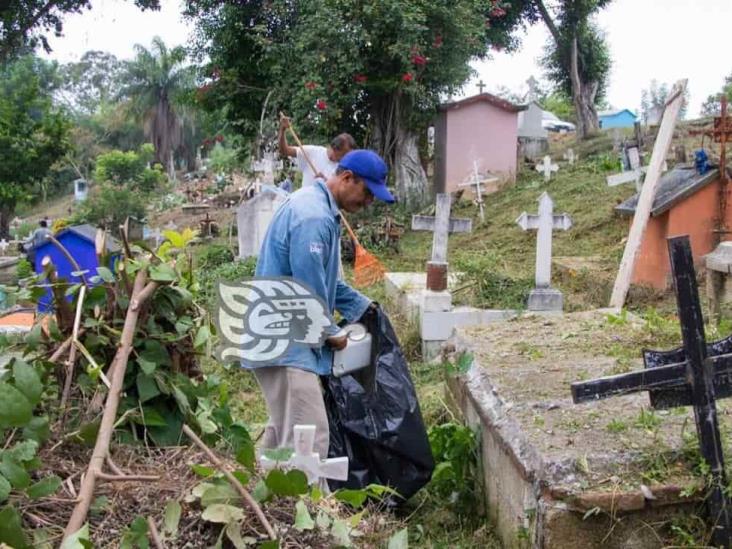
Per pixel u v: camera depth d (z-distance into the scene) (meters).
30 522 2.08
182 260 3.29
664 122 7.78
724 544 2.81
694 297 2.81
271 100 16.70
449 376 5.01
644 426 3.21
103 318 2.94
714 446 2.83
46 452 2.44
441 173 19.70
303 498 2.30
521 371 4.15
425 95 17.41
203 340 3.02
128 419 2.79
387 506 3.70
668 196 8.24
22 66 39.88
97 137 54.12
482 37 18.41
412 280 8.70
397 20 15.48
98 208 26.25
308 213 3.33
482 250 12.27
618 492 2.81
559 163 19.80
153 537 2.02
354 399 3.74
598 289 8.42
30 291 2.96
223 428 3.22
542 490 2.92
